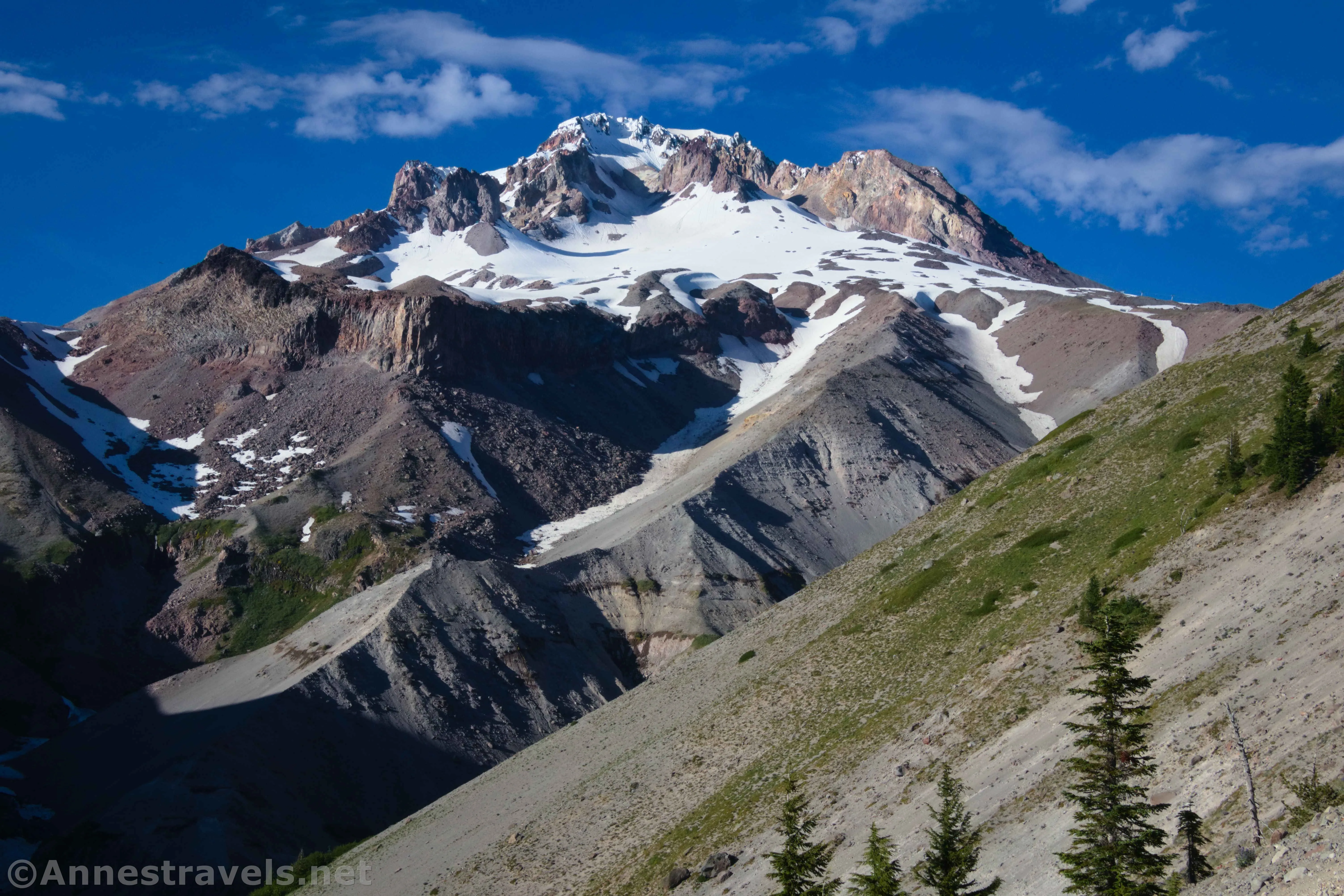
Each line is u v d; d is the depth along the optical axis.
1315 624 40.97
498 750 121.69
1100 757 33.22
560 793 82.00
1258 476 58.28
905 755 55.62
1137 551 61.41
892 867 35.94
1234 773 34.25
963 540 84.94
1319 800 29.02
